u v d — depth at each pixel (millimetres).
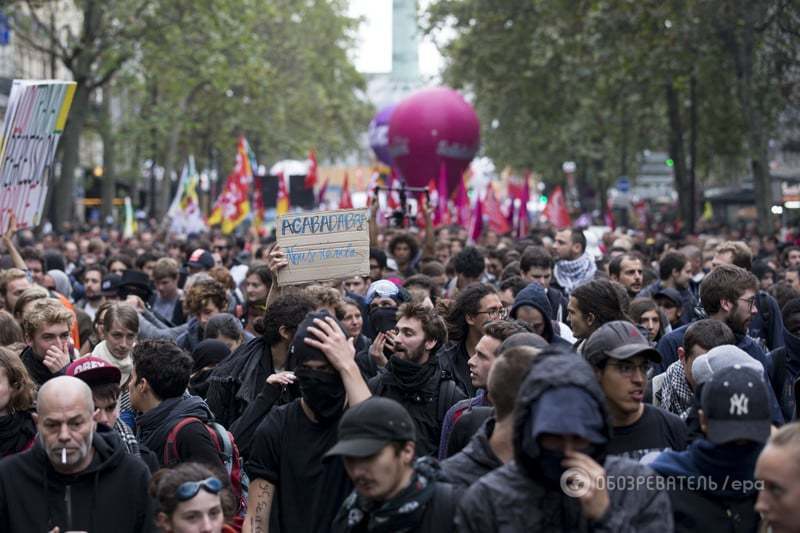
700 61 32438
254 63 43125
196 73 42719
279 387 7844
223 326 10602
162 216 55062
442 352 9383
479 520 5141
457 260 14227
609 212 33406
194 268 17031
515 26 44938
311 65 69375
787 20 28828
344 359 6539
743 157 43500
